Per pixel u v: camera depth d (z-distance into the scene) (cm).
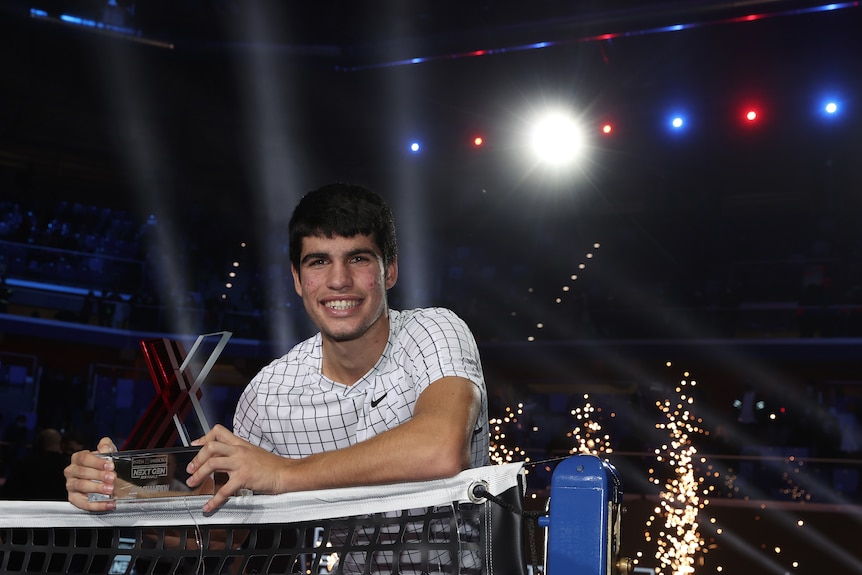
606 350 1611
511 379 1683
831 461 1075
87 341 1569
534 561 121
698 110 1772
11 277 1585
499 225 1942
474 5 1550
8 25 1664
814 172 1758
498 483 126
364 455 131
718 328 1580
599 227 1881
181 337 1645
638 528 1014
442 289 1900
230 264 1858
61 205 1789
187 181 1945
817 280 1648
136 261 1750
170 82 1892
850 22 1593
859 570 949
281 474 136
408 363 163
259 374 183
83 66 1789
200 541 144
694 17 1341
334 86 1956
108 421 1529
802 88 1695
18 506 156
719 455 1151
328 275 158
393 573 128
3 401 1463
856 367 1472
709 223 1792
